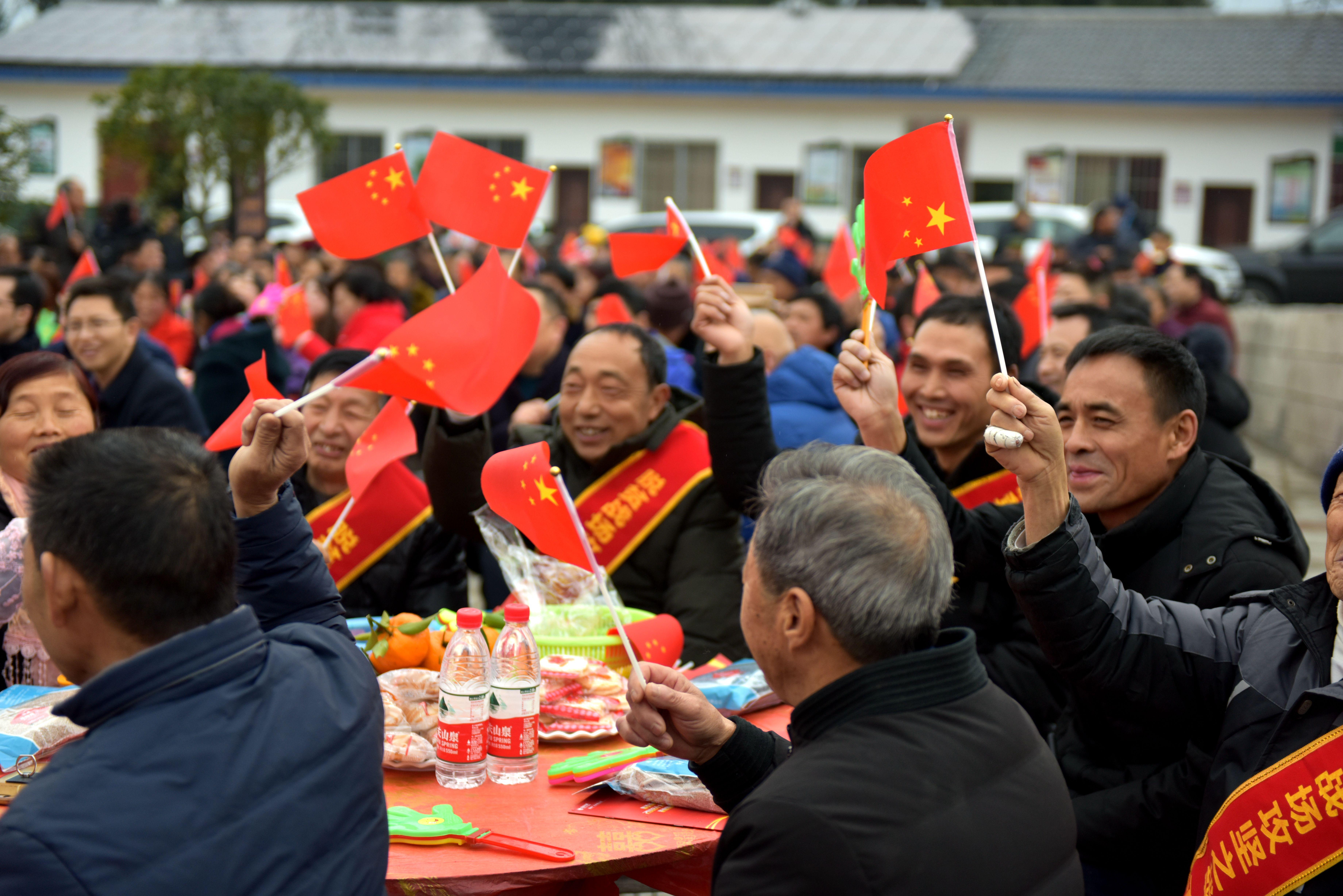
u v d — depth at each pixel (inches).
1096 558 76.2
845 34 854.5
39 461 54.4
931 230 83.4
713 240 694.5
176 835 49.2
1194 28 848.3
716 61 817.5
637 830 72.5
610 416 126.0
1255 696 72.0
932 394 116.1
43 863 46.7
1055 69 808.3
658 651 98.6
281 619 70.2
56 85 828.0
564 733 85.8
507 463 78.5
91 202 834.8
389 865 64.2
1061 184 802.2
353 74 805.9
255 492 68.8
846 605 55.2
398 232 104.0
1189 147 795.4
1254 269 664.4
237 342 227.3
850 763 53.4
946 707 56.2
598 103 816.9
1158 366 90.2
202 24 880.3
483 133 823.7
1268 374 448.5
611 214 823.1
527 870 66.8
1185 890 77.9
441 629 95.4
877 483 57.6
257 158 629.3
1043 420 71.2
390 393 76.3
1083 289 222.2
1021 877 53.7
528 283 216.2
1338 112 778.8
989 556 100.7
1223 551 86.4
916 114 802.8
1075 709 89.6
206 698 52.5
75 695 51.1
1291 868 66.5
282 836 51.8
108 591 52.4
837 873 50.6
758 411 109.4
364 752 56.7
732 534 128.6
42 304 223.0
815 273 492.4
